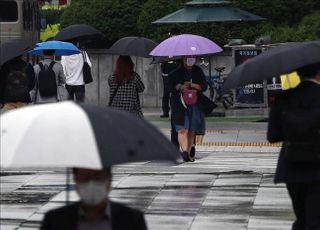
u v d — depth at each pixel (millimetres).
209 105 27344
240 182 23422
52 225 8977
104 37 49875
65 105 8812
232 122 39312
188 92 26891
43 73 30453
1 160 8336
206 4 42594
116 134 8539
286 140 14078
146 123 9047
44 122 8500
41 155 8289
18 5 51969
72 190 21453
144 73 47906
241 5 47094
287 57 14188
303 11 48094
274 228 17844
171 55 26781
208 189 22375
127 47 27891
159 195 21562
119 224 8945
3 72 27703
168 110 42094
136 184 23125
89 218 8984
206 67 45469
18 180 23969
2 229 17984
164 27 47500
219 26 46781
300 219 14547
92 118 8602
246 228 17891
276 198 21094
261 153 30031
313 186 13953
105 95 48406
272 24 47719
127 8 49719
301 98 14125
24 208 20125
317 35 44906
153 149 8609
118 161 8367
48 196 21500
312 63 14180
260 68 14172
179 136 27172
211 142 33031
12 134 8508
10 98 27719
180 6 47312
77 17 50094
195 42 27047
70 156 8305
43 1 82625
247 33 46781
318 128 13852
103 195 8883
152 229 17828
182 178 24125
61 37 33969
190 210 19734
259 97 40906
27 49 27328
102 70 48375
